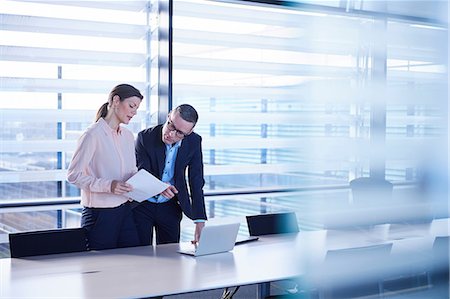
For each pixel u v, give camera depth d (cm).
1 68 411
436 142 627
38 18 422
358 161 584
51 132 431
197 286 245
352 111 578
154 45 474
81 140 331
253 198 522
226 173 511
